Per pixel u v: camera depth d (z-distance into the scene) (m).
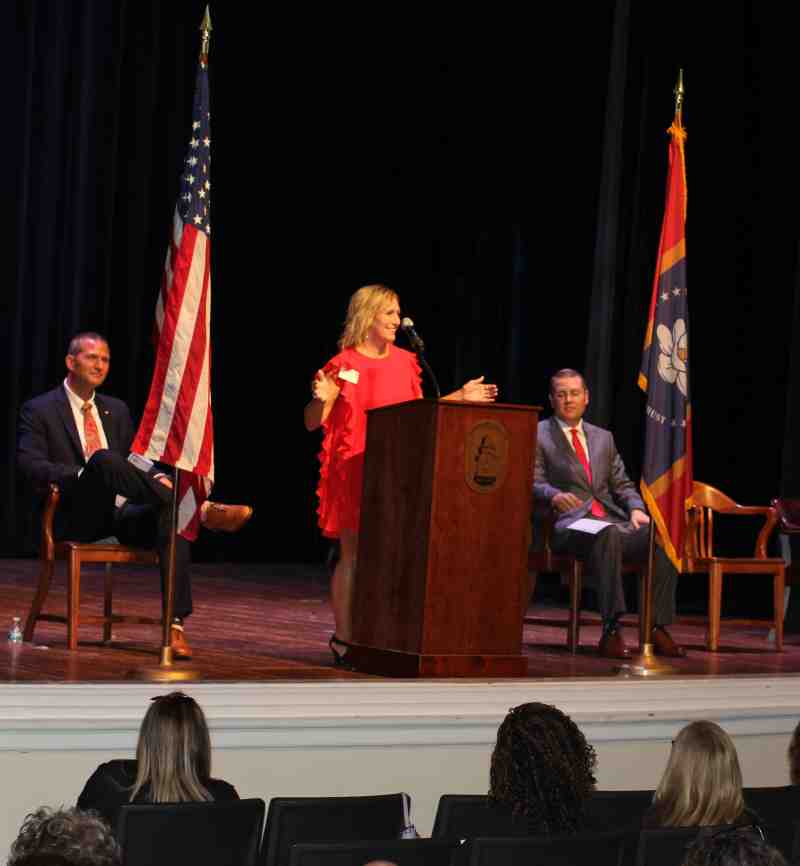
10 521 10.94
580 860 3.09
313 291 12.18
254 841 3.35
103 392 11.32
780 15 9.77
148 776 3.50
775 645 7.43
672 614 6.79
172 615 5.48
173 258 5.60
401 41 12.02
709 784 3.58
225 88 11.73
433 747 4.90
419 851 3.01
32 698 4.54
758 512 7.51
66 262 11.22
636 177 10.37
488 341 11.77
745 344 9.98
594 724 5.11
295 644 6.52
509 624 5.56
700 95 10.11
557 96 11.18
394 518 5.58
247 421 12.05
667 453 6.39
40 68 11.09
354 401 5.96
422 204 12.09
